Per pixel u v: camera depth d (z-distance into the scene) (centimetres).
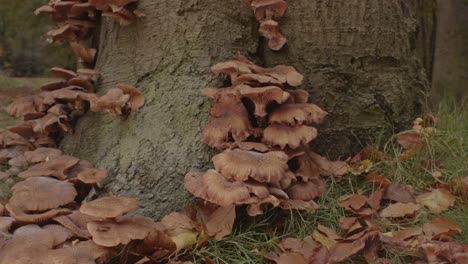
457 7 216
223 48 127
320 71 130
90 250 105
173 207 121
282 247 112
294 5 128
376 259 108
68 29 141
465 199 122
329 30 129
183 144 123
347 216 120
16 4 317
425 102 142
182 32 127
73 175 123
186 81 126
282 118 118
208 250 113
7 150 140
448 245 107
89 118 133
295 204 116
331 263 106
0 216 112
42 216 108
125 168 124
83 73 133
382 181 124
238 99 120
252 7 127
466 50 214
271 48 128
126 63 131
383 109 134
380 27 132
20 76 312
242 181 111
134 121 127
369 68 132
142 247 110
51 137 138
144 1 129
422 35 149
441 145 134
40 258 101
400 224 118
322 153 131
